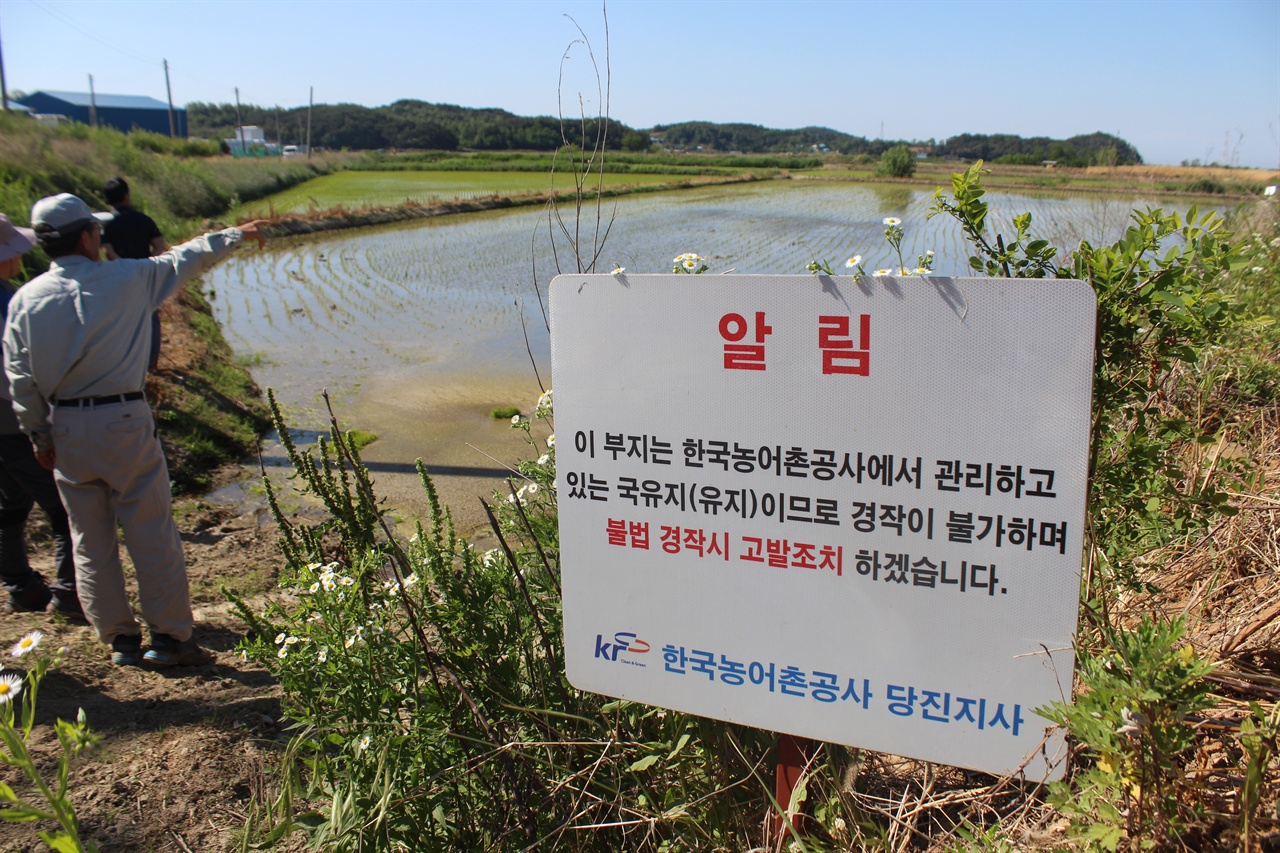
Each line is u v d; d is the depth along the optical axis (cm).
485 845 234
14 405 336
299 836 268
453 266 1909
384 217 2848
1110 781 159
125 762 300
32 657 358
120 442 338
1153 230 187
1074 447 163
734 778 236
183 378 812
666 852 221
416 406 871
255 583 477
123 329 338
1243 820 155
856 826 205
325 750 271
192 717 334
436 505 294
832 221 2764
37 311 324
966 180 201
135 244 620
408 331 1257
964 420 170
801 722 194
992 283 164
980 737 179
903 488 177
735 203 3588
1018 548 170
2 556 396
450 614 254
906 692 184
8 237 391
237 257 2053
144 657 368
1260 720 170
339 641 243
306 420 820
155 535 355
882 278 171
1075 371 161
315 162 4981
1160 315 189
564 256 1981
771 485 188
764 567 192
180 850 262
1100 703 156
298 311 1405
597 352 200
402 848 235
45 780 287
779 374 183
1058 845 178
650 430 197
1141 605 261
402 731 239
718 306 186
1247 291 416
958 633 178
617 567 207
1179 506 214
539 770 242
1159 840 162
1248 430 346
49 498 384
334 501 298
